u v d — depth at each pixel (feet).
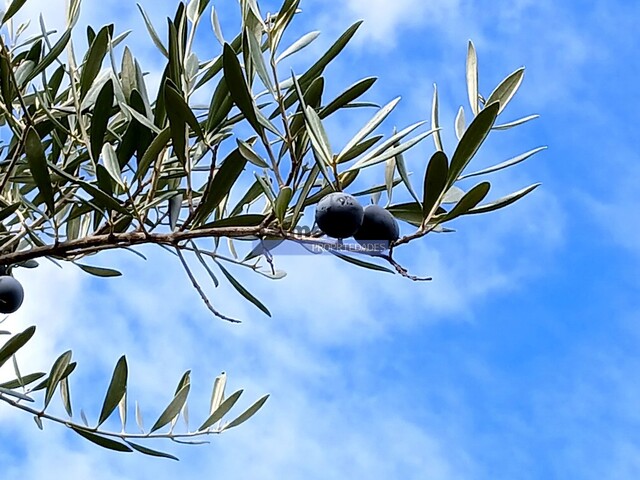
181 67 1.52
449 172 1.23
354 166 1.25
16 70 1.55
